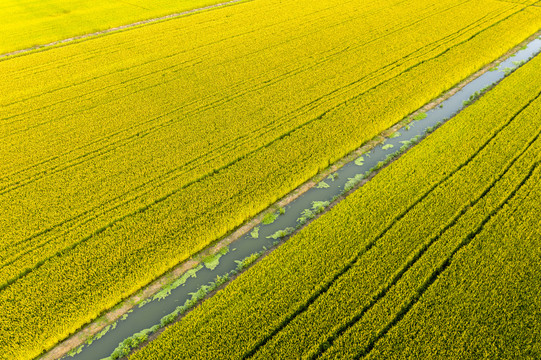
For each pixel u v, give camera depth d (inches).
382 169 693.9
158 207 635.5
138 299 505.4
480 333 422.9
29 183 699.4
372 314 451.5
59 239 577.9
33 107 936.3
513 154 702.5
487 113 828.6
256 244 580.4
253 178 684.7
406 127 826.8
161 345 438.9
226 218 603.5
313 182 690.8
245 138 796.6
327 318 451.8
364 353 420.8
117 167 727.7
